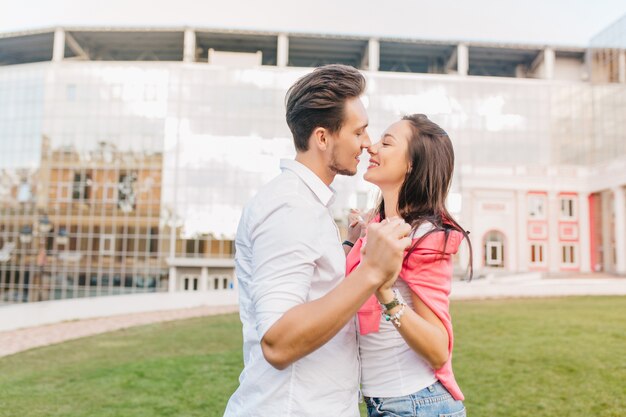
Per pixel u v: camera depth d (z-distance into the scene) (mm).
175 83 45844
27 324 14570
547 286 22500
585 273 40562
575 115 48031
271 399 1574
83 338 12203
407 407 1805
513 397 6090
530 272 40719
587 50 50156
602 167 42156
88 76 46312
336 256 1637
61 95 46219
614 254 42219
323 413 1571
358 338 1918
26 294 44250
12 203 45625
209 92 45844
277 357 1403
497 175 43125
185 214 44500
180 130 45375
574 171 43688
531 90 48062
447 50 50438
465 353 8812
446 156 2035
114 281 44000
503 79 47875
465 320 13211
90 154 45500
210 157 45188
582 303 17500
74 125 45844
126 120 45719
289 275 1462
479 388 6508
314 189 1644
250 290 1542
